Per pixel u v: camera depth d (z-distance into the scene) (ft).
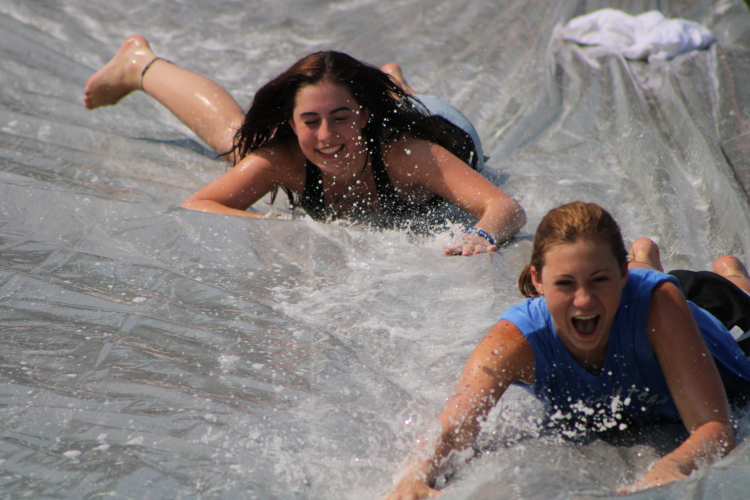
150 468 20.34
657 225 42.96
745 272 32.37
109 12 80.89
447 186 42.42
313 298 32.37
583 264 20.04
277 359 26.94
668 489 18.61
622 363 22.15
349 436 22.53
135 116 59.57
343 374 25.98
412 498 19.85
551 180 50.93
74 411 22.88
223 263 35.17
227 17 83.71
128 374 25.22
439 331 29.73
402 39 79.71
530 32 79.51
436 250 38.09
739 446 20.40
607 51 72.02
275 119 41.83
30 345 26.76
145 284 32.14
